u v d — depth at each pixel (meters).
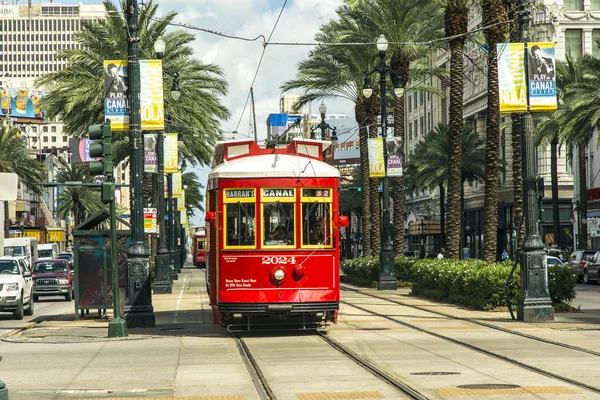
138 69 22.16
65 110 42.31
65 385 12.20
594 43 72.62
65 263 40.19
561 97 53.84
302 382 11.96
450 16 34.75
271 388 11.47
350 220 118.12
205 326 22.14
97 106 41.84
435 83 98.38
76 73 41.50
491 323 21.23
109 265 25.72
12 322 27.03
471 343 16.62
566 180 73.25
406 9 42.44
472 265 28.56
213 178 19.34
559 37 72.25
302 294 18.61
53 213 160.62
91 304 25.64
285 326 20.56
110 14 41.69
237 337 19.00
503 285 25.08
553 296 25.33
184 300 33.97
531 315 21.67
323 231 18.81
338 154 144.75
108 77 22.03
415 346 16.31
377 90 47.84
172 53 44.94
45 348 17.81
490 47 32.19
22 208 130.12
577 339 17.30
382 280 39.28
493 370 12.84
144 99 22.16
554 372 12.50
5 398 9.01
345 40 45.72
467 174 68.00
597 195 65.50
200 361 14.77
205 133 49.38
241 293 18.56
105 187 19.75
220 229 18.80
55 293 38.75
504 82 21.66
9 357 16.16
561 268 25.42
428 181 70.44
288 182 18.73
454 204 34.78
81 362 15.04
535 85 21.59
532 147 22.16
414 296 33.94
